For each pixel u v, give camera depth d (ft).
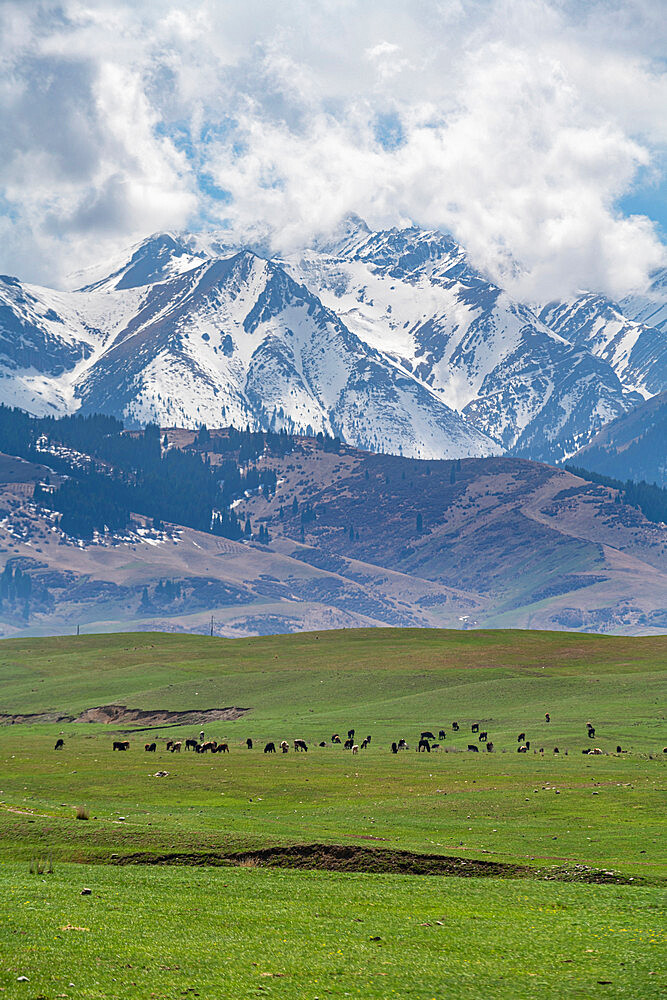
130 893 447.01
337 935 385.50
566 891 462.60
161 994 315.99
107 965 339.98
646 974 336.49
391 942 377.30
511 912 421.59
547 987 328.08
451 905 433.48
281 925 398.21
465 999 317.83
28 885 460.14
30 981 319.68
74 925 386.52
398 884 477.36
